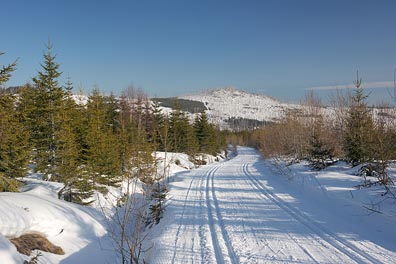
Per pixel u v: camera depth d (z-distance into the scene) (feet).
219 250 24.31
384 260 20.62
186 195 52.54
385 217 28.86
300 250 23.40
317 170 63.98
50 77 57.41
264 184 61.00
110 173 63.46
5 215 24.99
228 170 99.91
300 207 38.32
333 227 28.94
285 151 101.40
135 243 22.75
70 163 52.24
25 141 46.78
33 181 50.96
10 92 37.86
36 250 25.05
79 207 39.86
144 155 33.50
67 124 58.65
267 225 30.94
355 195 37.70
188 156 140.77
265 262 21.45
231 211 38.19
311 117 98.58
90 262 27.14
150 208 40.37
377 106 55.88
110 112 115.85
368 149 43.80
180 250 24.99
